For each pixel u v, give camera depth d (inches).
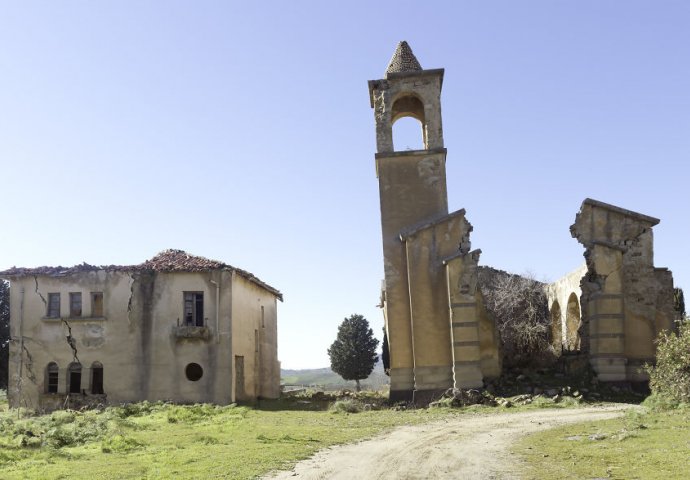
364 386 2603.3
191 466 501.7
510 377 1098.1
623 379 1038.4
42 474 483.2
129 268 1261.1
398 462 511.8
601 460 477.1
